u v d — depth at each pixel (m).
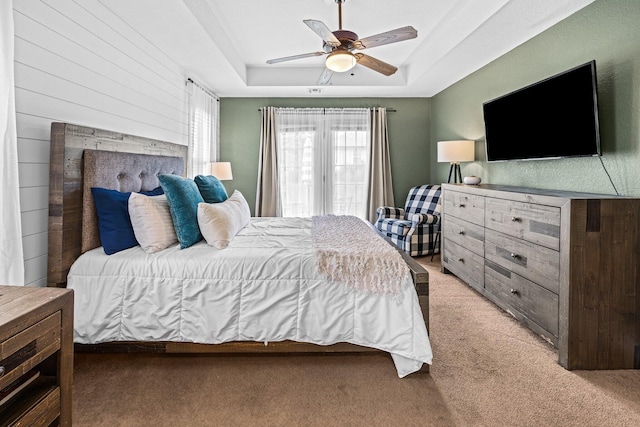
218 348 1.97
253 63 4.72
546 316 2.11
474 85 4.28
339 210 5.66
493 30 3.06
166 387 1.76
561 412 1.58
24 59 1.83
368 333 1.88
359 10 3.28
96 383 1.79
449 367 1.95
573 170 2.70
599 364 1.93
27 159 1.86
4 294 0.99
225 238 2.17
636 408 1.61
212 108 5.15
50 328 0.96
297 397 1.69
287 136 5.55
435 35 3.80
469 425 1.50
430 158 5.72
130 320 1.89
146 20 2.77
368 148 5.56
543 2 2.52
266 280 1.92
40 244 1.95
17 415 0.87
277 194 5.51
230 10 3.24
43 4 1.95
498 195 2.64
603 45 2.42
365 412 1.58
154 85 3.29
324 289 1.91
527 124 2.97
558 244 1.99
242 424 1.51
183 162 3.46
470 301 2.97
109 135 2.36
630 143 2.23
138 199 2.12
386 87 5.06
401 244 4.64
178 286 1.91
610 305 1.92
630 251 1.92
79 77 2.25
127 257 1.98
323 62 4.74
